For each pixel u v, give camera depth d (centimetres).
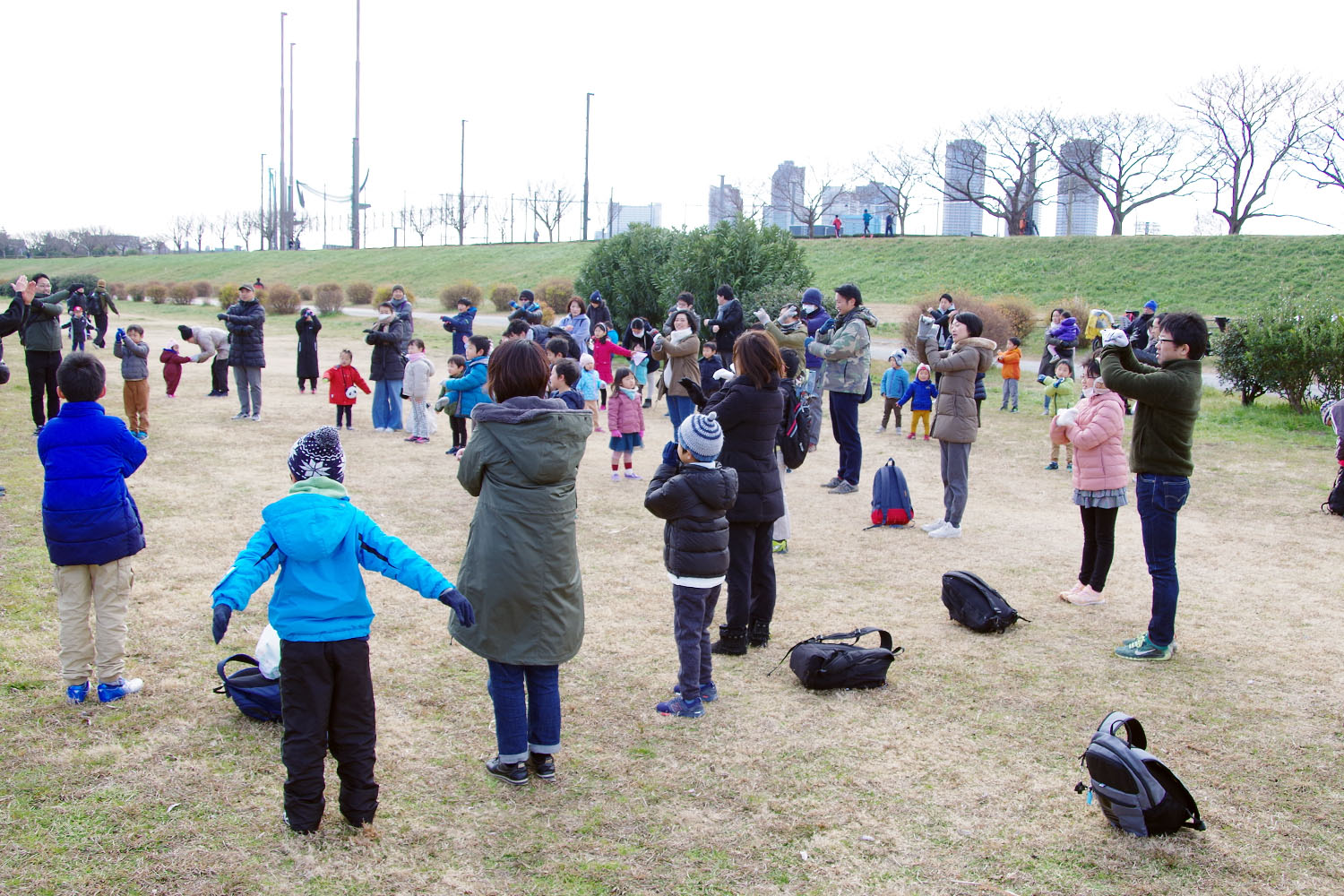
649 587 664
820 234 7606
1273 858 345
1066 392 1580
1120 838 358
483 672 506
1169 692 497
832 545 795
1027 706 477
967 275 4084
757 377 511
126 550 449
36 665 491
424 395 1235
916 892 322
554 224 9081
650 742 431
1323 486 1064
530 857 338
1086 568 652
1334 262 3525
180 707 451
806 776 402
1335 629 599
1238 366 1644
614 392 1041
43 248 9888
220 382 1609
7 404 1386
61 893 306
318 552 333
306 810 345
